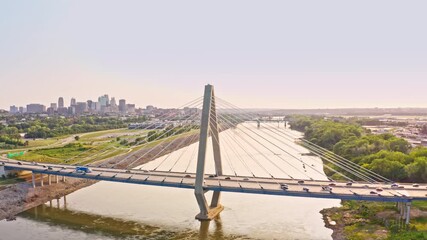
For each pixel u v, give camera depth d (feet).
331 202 287.48
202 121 252.83
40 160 433.89
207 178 273.13
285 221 243.60
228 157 503.20
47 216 260.83
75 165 380.37
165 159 511.40
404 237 191.72
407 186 249.75
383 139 448.24
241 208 274.77
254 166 426.92
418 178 294.05
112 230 230.89
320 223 238.48
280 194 229.86
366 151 395.96
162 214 262.47
